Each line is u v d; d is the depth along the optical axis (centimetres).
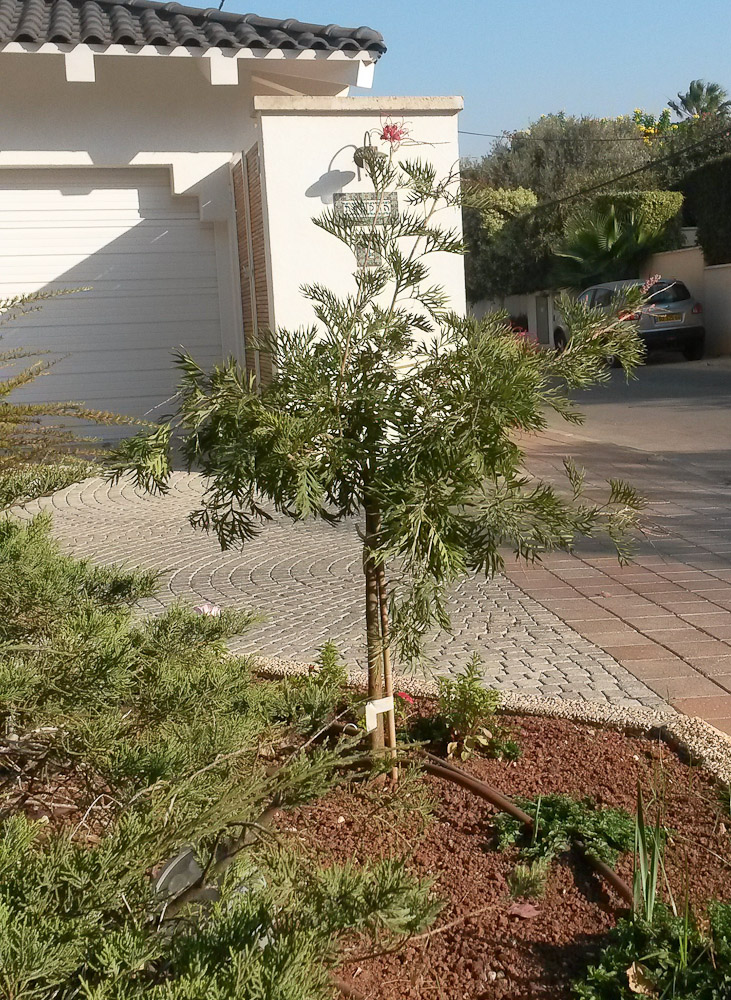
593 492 973
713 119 3794
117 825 209
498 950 263
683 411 1658
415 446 295
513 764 373
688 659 523
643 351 320
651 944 253
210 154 1295
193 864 224
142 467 289
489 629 590
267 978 160
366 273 334
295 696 359
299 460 283
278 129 1045
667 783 347
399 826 317
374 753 285
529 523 293
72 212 1316
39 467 347
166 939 182
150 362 1359
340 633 587
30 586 294
